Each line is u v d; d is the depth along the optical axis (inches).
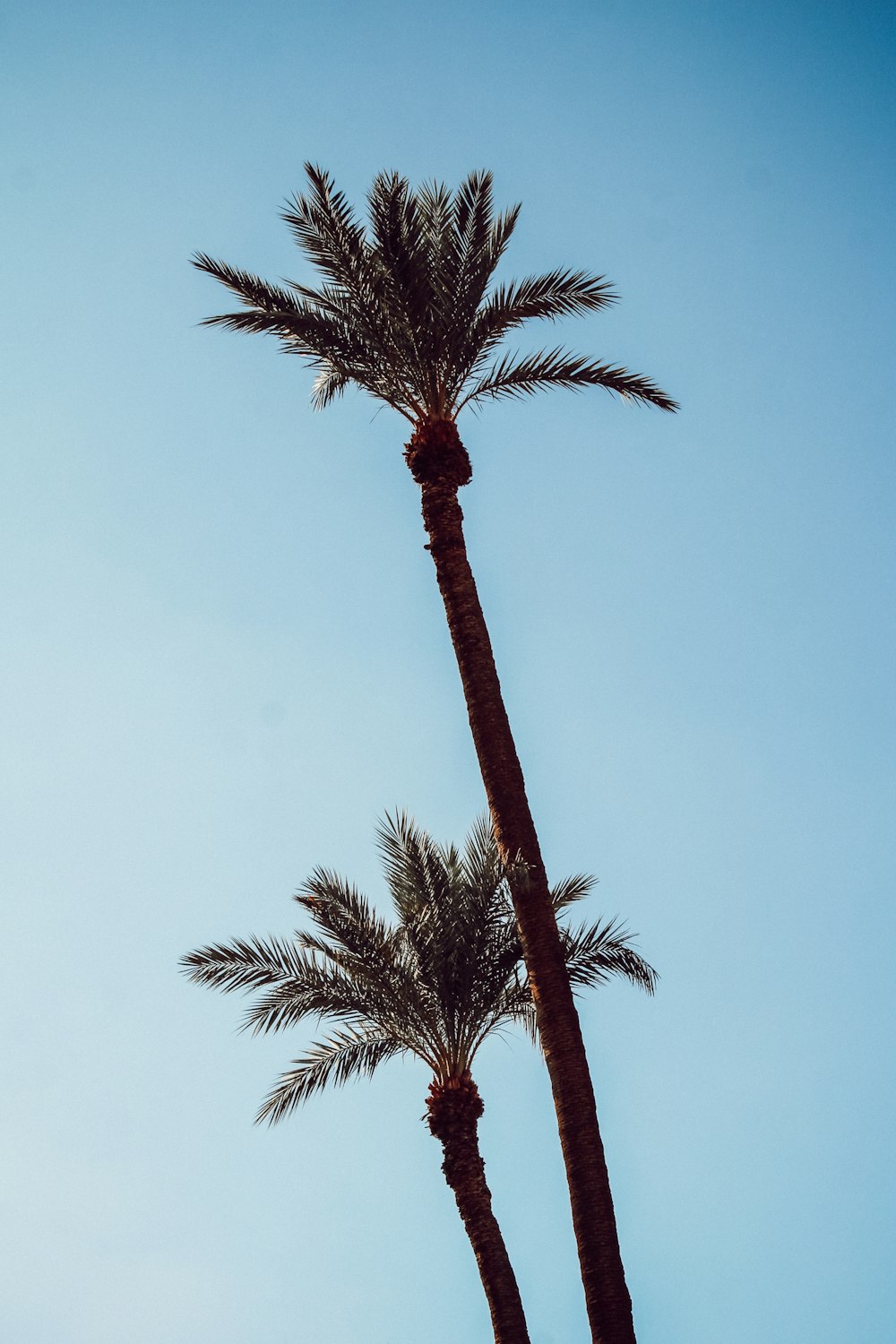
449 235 850.1
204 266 866.1
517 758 757.3
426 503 820.6
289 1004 882.8
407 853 902.4
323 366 882.1
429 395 842.8
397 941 888.3
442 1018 867.4
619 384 866.8
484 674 771.4
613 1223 645.3
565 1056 679.7
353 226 837.2
